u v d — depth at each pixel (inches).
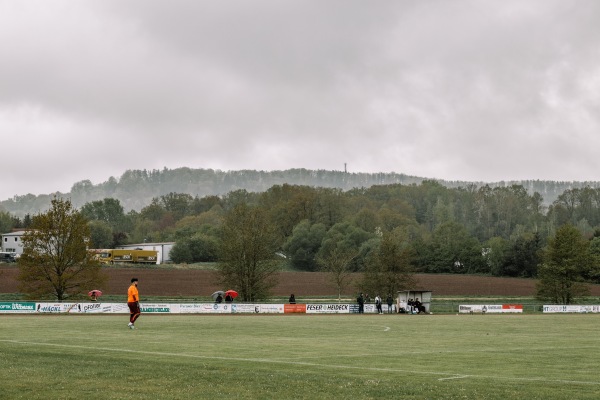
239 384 881.5
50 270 3900.1
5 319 2516.0
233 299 4315.9
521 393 855.1
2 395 786.8
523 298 5620.1
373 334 1936.5
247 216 4510.3
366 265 4899.1
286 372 1000.9
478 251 7859.3
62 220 3934.5
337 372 1023.6
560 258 4945.9
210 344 1464.1
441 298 5536.4
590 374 1079.0
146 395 800.3
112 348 1323.8
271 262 4471.0
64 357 1139.9
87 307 3225.9
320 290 6072.8
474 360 1256.2
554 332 2158.0
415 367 1125.7
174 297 4923.7
